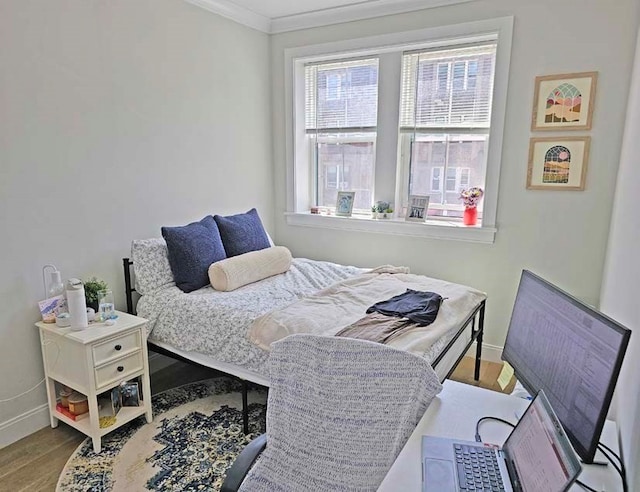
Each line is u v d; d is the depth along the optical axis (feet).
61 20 7.64
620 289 6.21
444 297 7.94
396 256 11.66
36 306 7.72
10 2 6.93
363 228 12.00
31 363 7.72
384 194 11.84
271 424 4.82
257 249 10.78
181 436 7.57
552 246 9.58
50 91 7.61
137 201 9.38
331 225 12.53
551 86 9.04
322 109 12.64
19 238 7.41
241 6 11.02
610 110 8.59
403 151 11.48
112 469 6.77
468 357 10.87
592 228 9.10
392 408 4.43
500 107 9.61
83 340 6.86
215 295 8.60
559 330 3.98
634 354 4.19
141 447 7.29
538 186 9.48
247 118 12.08
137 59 9.02
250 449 4.58
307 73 12.62
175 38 9.79
